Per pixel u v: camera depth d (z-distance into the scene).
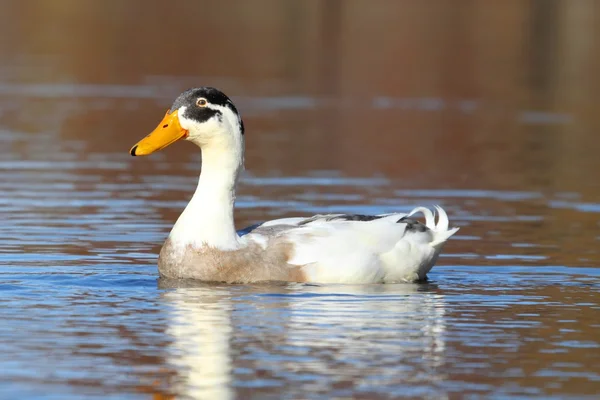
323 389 8.73
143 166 21.81
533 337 10.34
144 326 10.48
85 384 8.81
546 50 43.81
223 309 11.17
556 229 16.38
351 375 9.09
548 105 32.47
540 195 19.47
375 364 9.40
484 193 19.58
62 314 10.91
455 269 13.55
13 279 12.48
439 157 23.59
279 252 12.52
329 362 9.41
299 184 20.09
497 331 10.53
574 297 12.05
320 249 12.50
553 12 53.53
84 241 14.79
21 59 38.28
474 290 12.35
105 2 53.62
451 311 11.30
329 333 10.31
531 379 9.08
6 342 9.91
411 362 9.48
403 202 18.53
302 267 12.45
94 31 45.38
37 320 10.68
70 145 24.05
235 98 31.95
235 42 43.72
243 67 38.16
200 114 12.77
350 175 21.16
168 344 9.88
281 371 9.16
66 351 9.66
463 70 39.00
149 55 40.09
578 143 25.94
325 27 48.19
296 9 53.16
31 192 18.56
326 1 55.84
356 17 51.16
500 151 24.59
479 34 47.09
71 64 37.66
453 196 19.23
